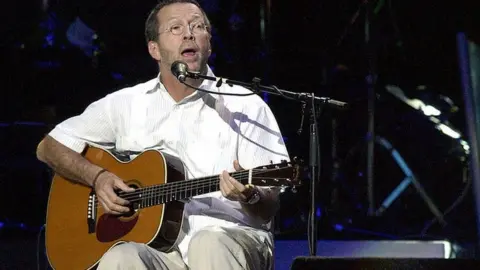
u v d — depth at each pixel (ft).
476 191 66.64
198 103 48.93
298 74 88.38
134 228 46.70
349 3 87.51
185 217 46.83
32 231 77.61
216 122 48.47
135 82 84.58
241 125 48.19
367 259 36.94
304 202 79.71
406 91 87.20
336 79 87.97
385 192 84.79
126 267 41.60
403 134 85.51
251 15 87.97
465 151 82.79
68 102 82.69
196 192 44.70
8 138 77.66
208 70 49.80
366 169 83.92
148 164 47.52
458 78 85.51
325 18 88.07
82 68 83.66
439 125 83.56
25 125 77.56
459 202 77.30
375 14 85.40
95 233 48.73
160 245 45.91
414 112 85.56
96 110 50.83
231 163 47.73
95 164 50.01
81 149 50.75
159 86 50.21
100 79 83.97
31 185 78.38
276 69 88.43
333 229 78.23
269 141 48.24
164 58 49.26
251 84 44.68
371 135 82.33
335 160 83.56
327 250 64.95
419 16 85.30
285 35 88.79
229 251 42.70
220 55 86.74
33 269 68.39
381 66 87.81
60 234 49.98
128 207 46.85
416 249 63.31
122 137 50.03
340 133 86.99
